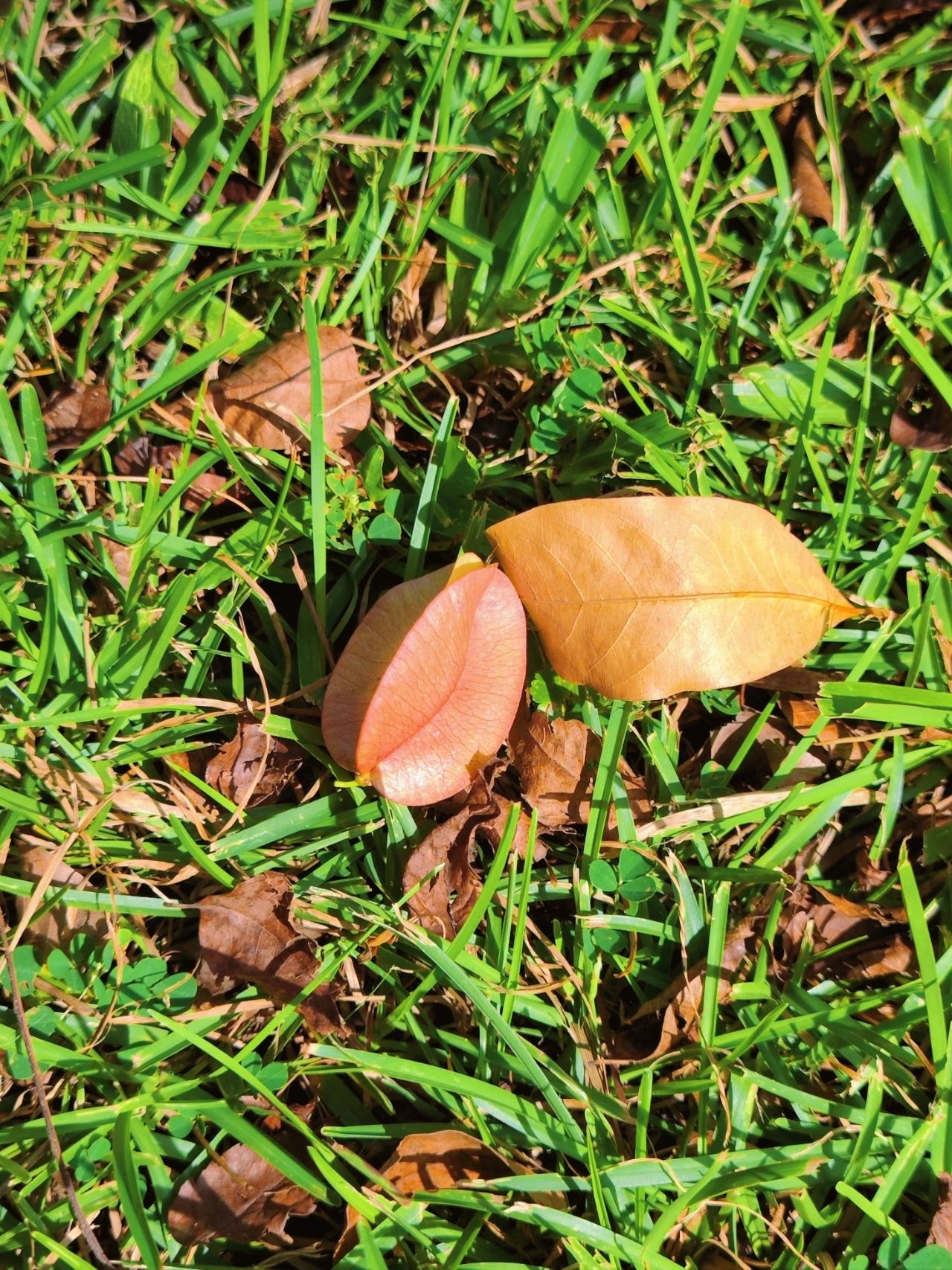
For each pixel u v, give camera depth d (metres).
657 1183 0.56
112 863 0.57
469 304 0.61
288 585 0.59
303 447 0.59
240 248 0.59
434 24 0.60
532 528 0.55
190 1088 0.56
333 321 0.60
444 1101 0.56
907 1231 0.56
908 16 0.61
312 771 0.59
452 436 0.60
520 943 0.56
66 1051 0.56
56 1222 0.55
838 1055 0.58
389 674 0.53
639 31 0.61
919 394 0.61
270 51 0.60
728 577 0.55
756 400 0.61
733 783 0.60
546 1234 0.56
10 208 0.59
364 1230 0.54
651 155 0.61
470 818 0.57
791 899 0.59
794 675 0.60
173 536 0.58
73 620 0.58
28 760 0.57
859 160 0.62
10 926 0.57
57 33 0.59
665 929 0.58
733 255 0.61
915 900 0.57
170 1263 0.55
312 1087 0.57
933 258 0.61
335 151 0.60
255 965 0.56
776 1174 0.56
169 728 0.58
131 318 0.60
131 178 0.60
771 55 0.61
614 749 0.58
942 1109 0.56
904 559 0.61
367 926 0.57
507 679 0.56
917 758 0.59
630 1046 0.58
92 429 0.59
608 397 0.61
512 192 0.61
